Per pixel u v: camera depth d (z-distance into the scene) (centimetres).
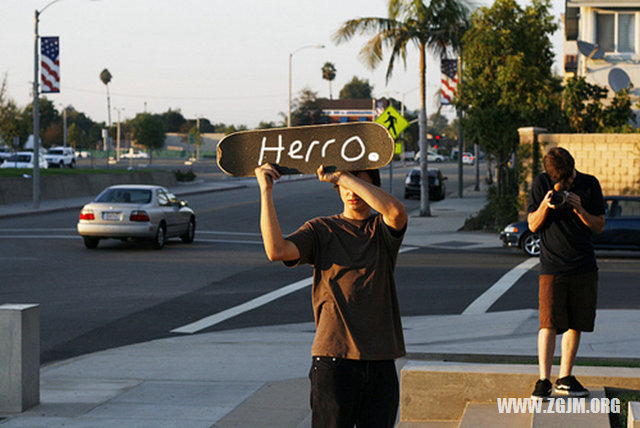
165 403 748
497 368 652
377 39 3075
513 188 2884
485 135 2838
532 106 2759
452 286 1504
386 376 417
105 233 2083
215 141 15775
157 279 1614
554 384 618
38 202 3509
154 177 5369
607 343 936
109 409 728
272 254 405
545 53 2973
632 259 1931
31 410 725
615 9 3094
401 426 638
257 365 911
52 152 7375
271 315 1255
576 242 595
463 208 3784
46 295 1414
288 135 392
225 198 4534
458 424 637
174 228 2239
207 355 968
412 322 1154
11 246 2184
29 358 730
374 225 425
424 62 3203
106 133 9569
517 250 2194
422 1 3066
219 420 691
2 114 6712
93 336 1101
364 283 414
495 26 2919
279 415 707
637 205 1911
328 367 411
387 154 380
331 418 412
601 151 2509
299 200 4350
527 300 1344
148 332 1127
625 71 3097
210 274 1689
